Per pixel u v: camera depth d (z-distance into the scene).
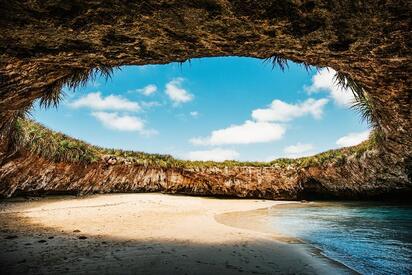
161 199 14.46
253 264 4.32
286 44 3.44
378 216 10.38
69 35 3.09
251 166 17.27
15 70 3.53
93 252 4.64
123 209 10.98
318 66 4.08
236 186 17.22
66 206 10.96
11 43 3.10
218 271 3.91
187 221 8.64
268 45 3.48
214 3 2.71
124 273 3.70
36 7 2.61
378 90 4.44
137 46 3.43
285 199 17.38
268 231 7.35
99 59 3.71
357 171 13.47
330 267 4.22
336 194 15.83
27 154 10.91
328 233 7.05
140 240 5.67
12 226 6.83
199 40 3.36
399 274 3.89
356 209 12.63
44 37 3.08
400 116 5.16
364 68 3.86
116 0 2.64
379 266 4.27
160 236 6.14
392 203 13.59
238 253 4.92
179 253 4.75
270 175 17.12
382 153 10.19
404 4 2.60
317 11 2.77
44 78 4.00
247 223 8.80
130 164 15.54
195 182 17.22
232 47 3.53
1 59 3.26
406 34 3.00
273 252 5.09
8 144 9.70
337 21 2.91
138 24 3.01
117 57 3.68
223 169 17.05
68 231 6.40
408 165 9.38
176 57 3.76
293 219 9.73
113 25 2.99
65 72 4.06
